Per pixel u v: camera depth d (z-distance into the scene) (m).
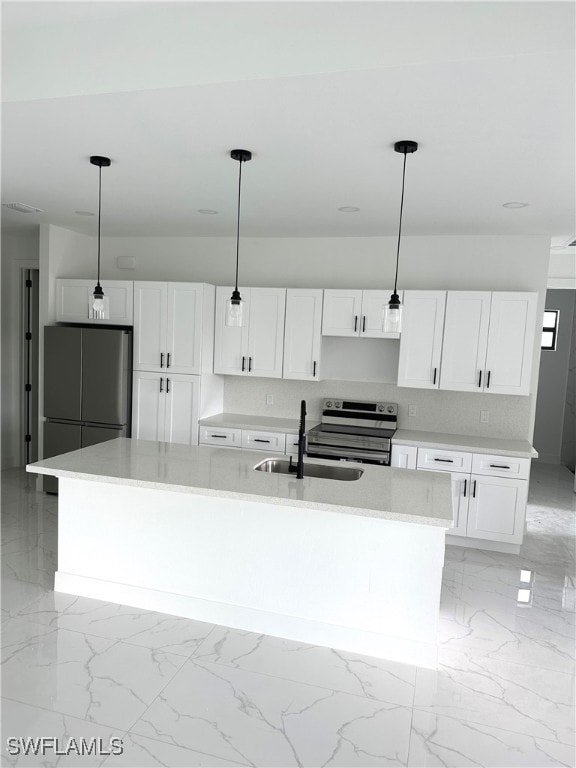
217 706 2.54
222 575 3.27
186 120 2.62
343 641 3.07
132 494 3.40
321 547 3.09
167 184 3.76
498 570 4.22
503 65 2.00
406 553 2.96
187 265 5.76
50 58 2.39
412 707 2.59
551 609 3.61
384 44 2.04
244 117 2.56
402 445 4.73
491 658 3.03
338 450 4.84
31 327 6.29
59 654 2.89
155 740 2.31
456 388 4.81
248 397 5.74
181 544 3.33
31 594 3.53
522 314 4.61
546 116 2.41
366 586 3.03
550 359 8.23
